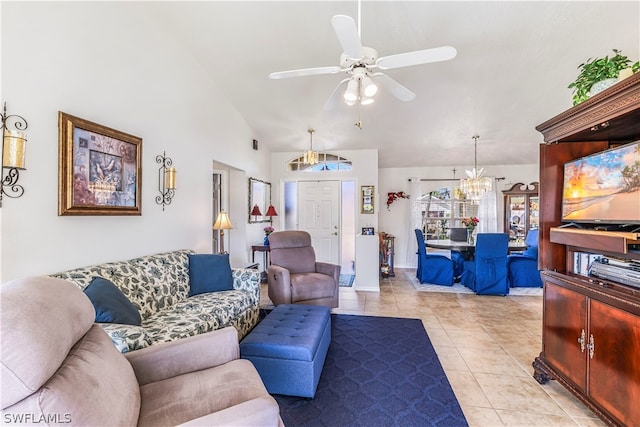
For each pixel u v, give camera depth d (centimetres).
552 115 424
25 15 183
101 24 235
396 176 694
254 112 469
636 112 157
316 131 520
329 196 616
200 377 146
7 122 174
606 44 286
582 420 182
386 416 184
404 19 276
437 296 458
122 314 187
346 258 612
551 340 215
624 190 169
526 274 504
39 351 83
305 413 187
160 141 302
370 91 211
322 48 324
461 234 575
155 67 294
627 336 155
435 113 441
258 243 555
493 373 236
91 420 88
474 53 313
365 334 312
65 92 207
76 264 216
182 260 304
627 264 173
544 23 272
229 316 262
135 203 266
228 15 288
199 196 369
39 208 191
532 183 644
